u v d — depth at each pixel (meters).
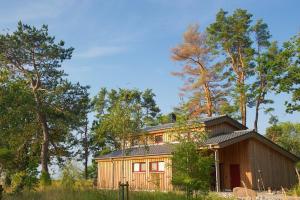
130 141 37.50
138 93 51.22
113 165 37.91
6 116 27.23
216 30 52.66
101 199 18.38
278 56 31.97
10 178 20.81
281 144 47.59
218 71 52.88
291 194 23.95
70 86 40.53
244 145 32.16
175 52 53.78
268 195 23.84
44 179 24.16
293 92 31.33
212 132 33.53
